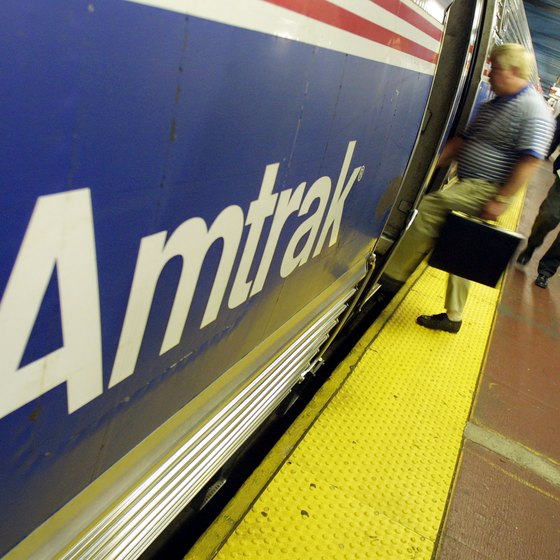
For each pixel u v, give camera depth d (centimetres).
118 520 99
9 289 53
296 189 113
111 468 93
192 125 71
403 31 140
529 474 247
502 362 341
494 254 269
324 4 93
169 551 178
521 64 258
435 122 244
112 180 60
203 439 124
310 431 219
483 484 230
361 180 156
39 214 53
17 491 70
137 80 58
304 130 105
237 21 71
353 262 199
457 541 198
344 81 114
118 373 78
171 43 61
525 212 795
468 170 284
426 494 212
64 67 49
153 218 71
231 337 117
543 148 264
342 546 177
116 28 53
